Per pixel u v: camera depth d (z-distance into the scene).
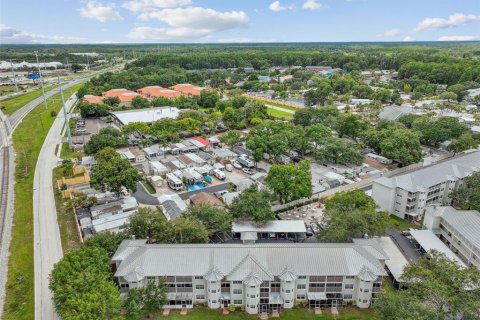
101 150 137.25
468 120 198.88
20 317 68.50
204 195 111.81
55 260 85.81
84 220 99.94
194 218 87.81
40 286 77.00
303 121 193.25
